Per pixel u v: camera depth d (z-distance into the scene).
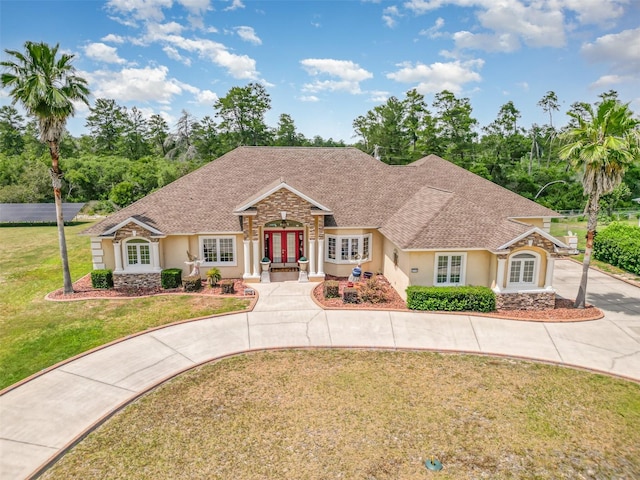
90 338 18.06
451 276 22.42
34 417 12.55
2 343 17.62
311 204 25.34
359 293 22.80
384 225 26.42
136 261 25.12
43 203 60.09
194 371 15.49
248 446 11.37
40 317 20.42
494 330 19.17
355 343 17.83
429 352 17.20
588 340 18.30
